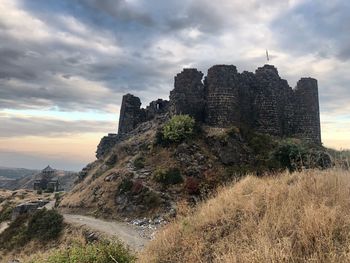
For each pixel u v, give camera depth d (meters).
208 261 8.40
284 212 8.73
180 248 9.80
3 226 49.94
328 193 9.65
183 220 11.52
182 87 51.66
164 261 9.46
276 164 40.62
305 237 7.18
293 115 54.62
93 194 44.25
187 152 43.44
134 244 24.62
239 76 52.69
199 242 9.28
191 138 45.91
